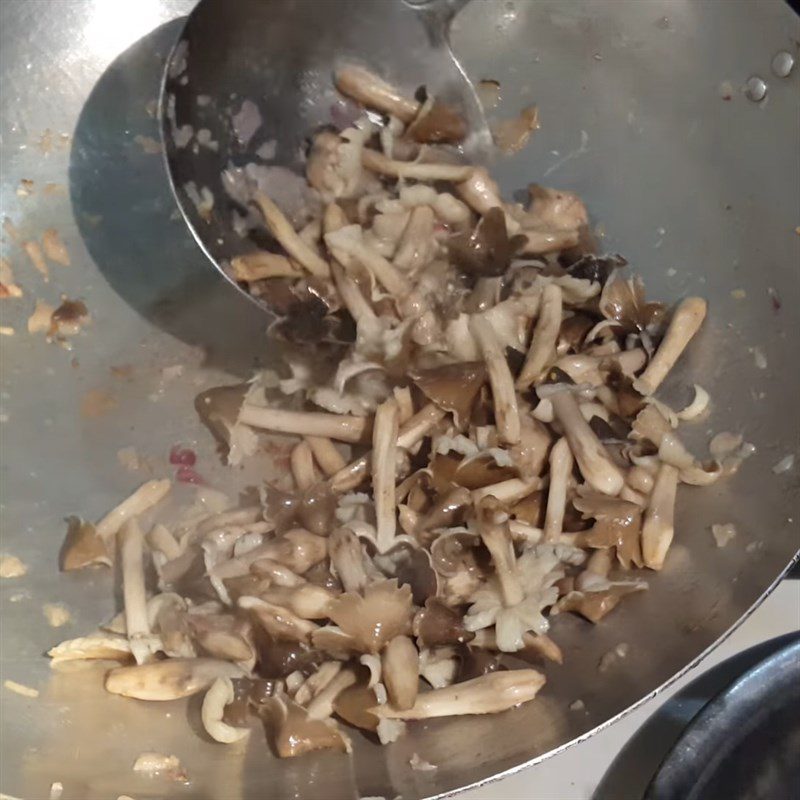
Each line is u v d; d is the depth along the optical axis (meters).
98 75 0.48
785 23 0.40
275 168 0.45
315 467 0.44
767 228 0.42
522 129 0.47
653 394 0.43
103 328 0.47
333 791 0.35
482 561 0.40
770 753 0.35
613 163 0.46
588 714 0.36
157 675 0.38
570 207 0.46
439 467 0.42
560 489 0.42
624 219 0.46
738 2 0.41
